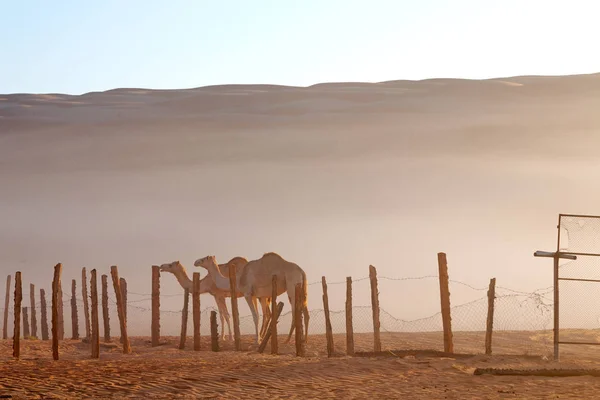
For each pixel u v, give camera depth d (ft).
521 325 156.25
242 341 142.41
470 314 176.65
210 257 146.30
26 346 136.67
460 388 81.15
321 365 96.37
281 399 77.25
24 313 160.56
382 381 85.71
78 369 96.37
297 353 117.19
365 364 96.37
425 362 97.14
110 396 79.97
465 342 126.93
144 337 155.43
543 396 76.18
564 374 87.40
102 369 96.17
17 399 78.64
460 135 637.71
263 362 101.71
